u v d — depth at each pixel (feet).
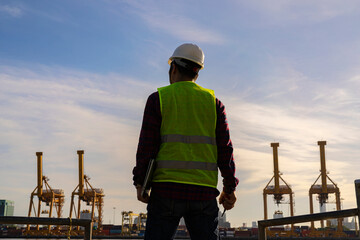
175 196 5.99
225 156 6.64
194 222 6.25
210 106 6.66
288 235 339.16
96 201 355.97
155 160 6.23
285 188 332.39
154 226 6.05
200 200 6.13
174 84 6.73
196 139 6.34
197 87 6.82
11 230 321.52
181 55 6.98
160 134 6.35
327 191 324.60
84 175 344.90
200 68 7.13
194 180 6.09
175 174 6.04
